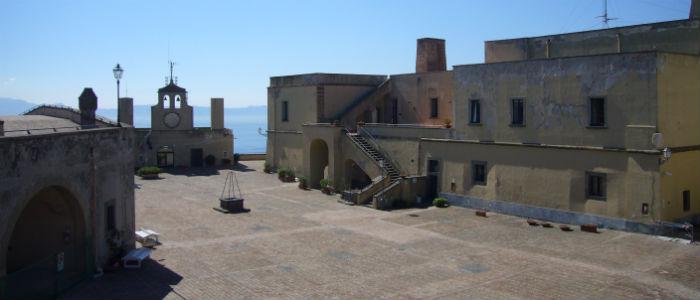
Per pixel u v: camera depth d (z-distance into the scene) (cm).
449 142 3284
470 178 3180
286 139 4741
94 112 2114
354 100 4481
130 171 2195
